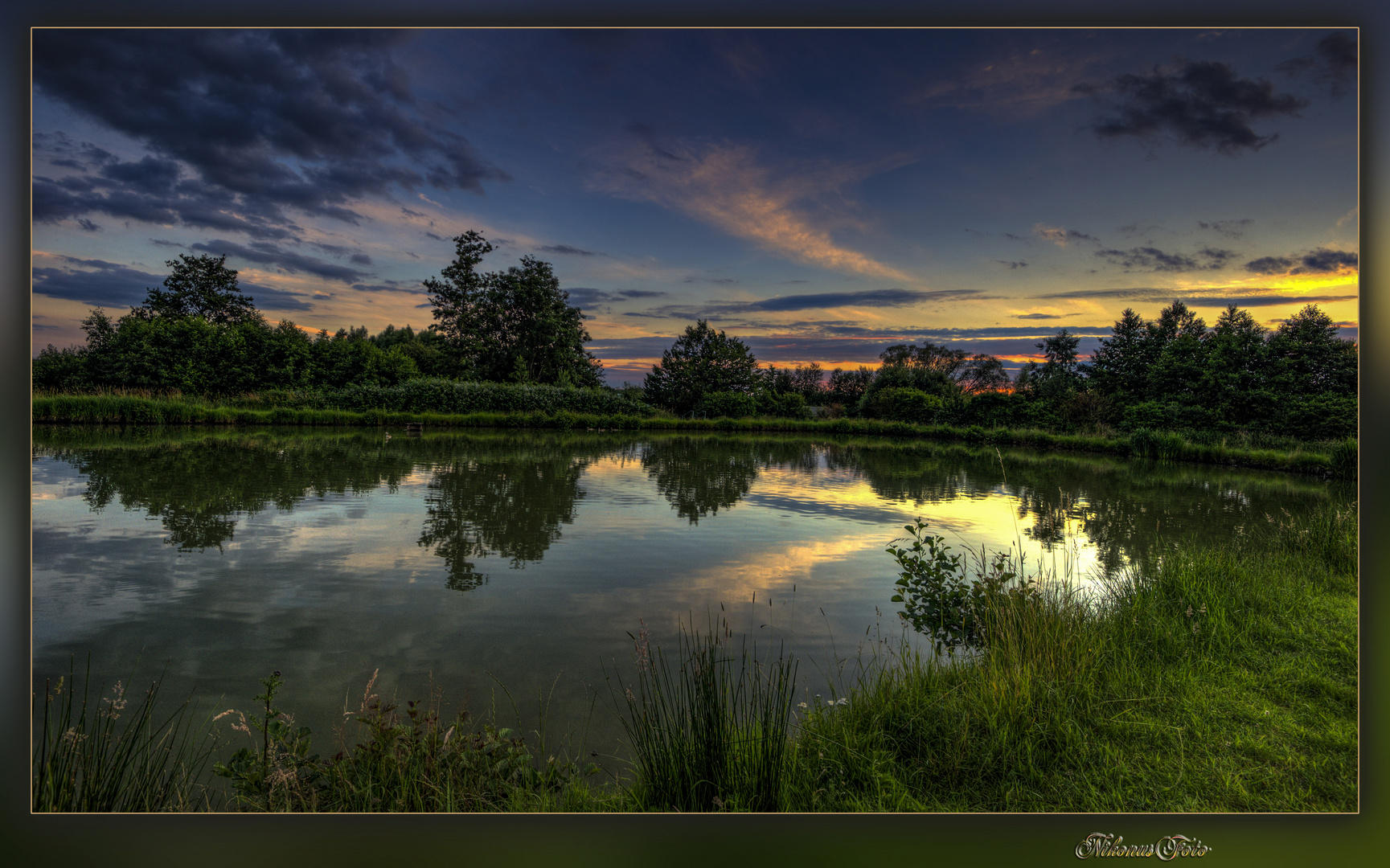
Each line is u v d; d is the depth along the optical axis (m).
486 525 8.70
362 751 2.79
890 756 2.88
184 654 4.46
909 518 9.81
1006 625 3.93
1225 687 3.51
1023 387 30.28
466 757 2.77
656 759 2.74
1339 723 3.13
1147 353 28.34
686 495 11.73
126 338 27.66
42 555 6.82
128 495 10.00
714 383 39.00
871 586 6.25
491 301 40.88
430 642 4.71
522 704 3.79
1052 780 2.76
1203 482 14.80
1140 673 3.69
